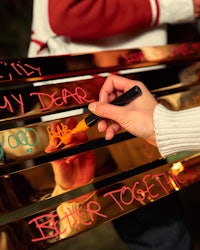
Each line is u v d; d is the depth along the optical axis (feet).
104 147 2.73
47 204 2.90
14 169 2.58
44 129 2.52
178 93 3.28
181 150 2.55
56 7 2.83
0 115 2.42
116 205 2.47
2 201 2.18
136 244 3.56
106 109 2.38
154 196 2.63
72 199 2.36
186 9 3.13
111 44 3.28
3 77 2.52
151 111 2.53
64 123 2.60
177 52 3.49
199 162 2.96
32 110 2.55
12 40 8.36
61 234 2.22
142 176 2.68
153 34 3.38
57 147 2.52
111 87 2.72
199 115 2.42
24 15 8.59
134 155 2.82
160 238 3.47
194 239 4.72
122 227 3.53
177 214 3.58
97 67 3.00
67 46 3.23
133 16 3.00
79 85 2.83
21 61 2.63
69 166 2.53
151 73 3.28
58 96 2.69
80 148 2.92
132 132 2.57
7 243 2.05
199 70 3.53
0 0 8.27
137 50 3.26
